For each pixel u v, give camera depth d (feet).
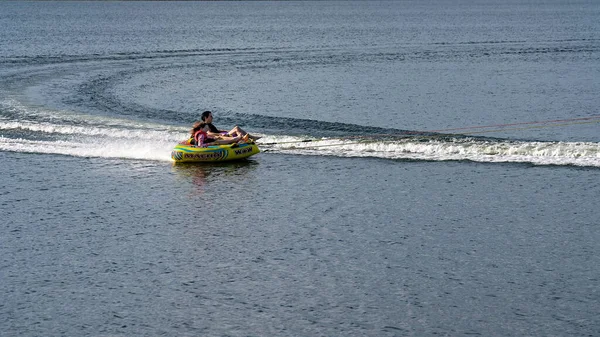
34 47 256.52
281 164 87.61
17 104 125.08
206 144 89.04
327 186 79.00
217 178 82.89
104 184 81.30
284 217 69.46
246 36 317.63
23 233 66.33
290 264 58.23
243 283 54.85
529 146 90.02
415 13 584.81
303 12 652.48
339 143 95.45
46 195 77.66
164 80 162.30
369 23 430.61
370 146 92.73
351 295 52.54
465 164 85.15
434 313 49.70
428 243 62.18
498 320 48.65
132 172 85.66
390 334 47.03
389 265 57.67
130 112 121.08
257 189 78.54
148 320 49.34
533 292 52.65
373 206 72.13
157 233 65.87
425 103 131.75
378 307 50.67
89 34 335.88
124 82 158.51
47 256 60.64
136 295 53.11
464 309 50.21
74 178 83.66
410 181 79.87
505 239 62.90
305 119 116.78
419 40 282.56
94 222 69.05
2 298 52.90
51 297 52.95
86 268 58.03
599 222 66.74
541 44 254.47
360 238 63.62
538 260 58.29
